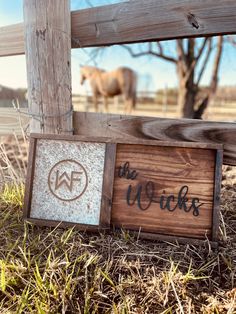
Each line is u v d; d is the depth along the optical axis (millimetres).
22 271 777
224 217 1104
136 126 1158
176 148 901
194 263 809
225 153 1039
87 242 897
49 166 997
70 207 965
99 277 758
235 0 945
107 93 8156
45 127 1229
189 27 1023
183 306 702
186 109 4516
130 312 689
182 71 4449
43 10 1145
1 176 1605
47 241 907
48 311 683
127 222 911
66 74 1212
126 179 925
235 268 788
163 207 891
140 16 1101
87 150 967
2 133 1540
